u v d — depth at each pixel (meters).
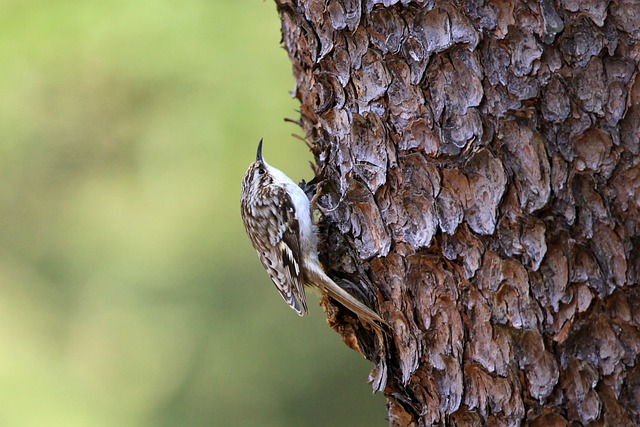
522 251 5.29
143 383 12.98
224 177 12.84
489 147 5.36
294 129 12.55
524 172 5.27
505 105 5.31
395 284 5.96
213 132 12.52
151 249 13.34
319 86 6.41
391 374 6.11
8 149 12.82
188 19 12.27
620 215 5.16
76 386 13.15
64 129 12.82
